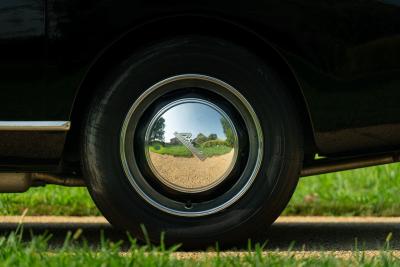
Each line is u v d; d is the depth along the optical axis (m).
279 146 4.43
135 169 4.42
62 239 5.12
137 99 4.39
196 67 4.40
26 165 4.48
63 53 4.29
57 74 4.31
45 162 4.48
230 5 4.30
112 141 4.40
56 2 4.29
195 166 4.40
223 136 4.41
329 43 4.35
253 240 4.86
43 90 4.32
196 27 4.43
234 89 4.41
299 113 4.54
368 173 8.34
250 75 4.41
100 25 4.29
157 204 4.43
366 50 4.37
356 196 7.12
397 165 8.56
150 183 4.43
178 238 4.42
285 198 4.46
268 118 4.43
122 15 4.28
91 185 4.44
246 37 4.45
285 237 5.14
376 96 4.40
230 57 4.41
